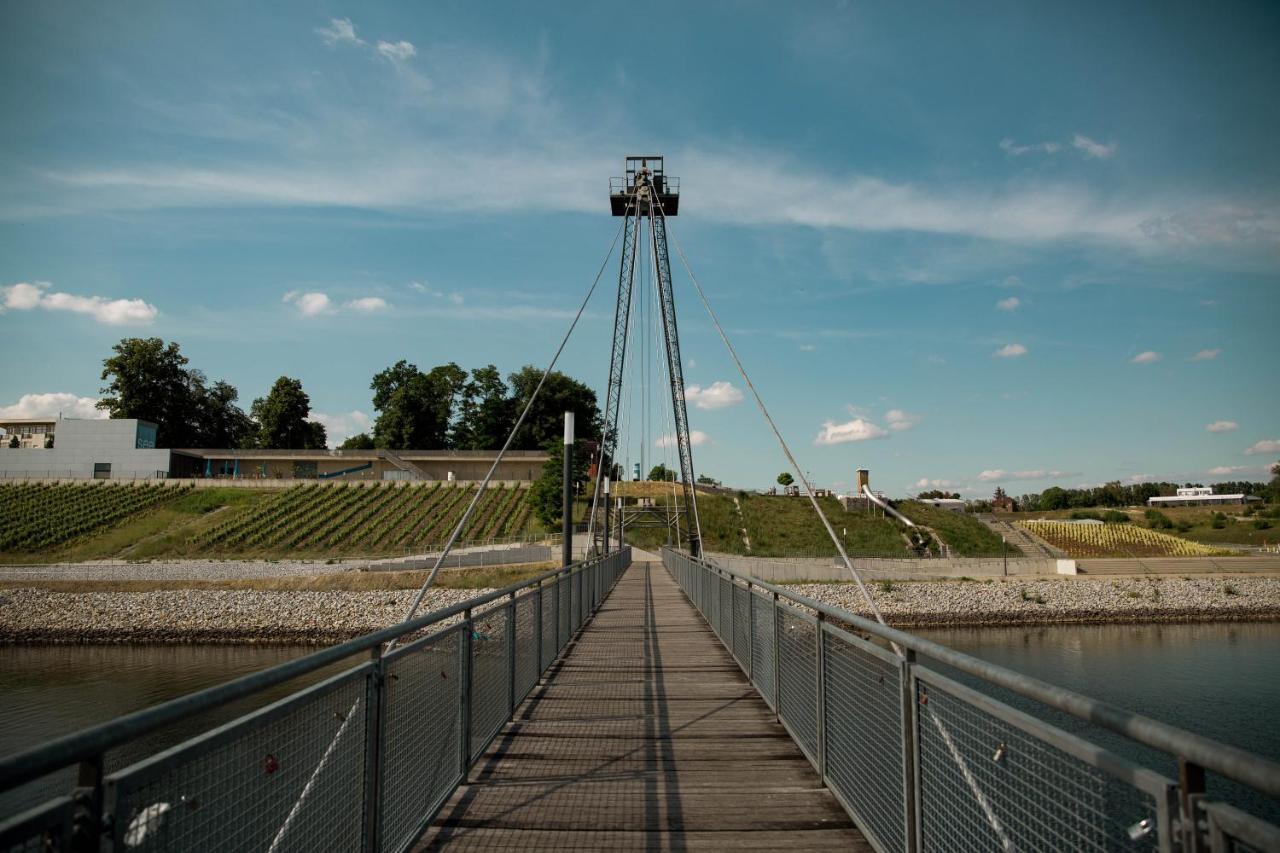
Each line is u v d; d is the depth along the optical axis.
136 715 1.93
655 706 7.79
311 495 61.41
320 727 3.03
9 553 50.34
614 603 20.44
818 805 4.90
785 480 83.12
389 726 3.74
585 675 9.61
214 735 2.32
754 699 8.14
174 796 2.16
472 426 86.62
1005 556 52.38
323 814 3.03
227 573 41.84
